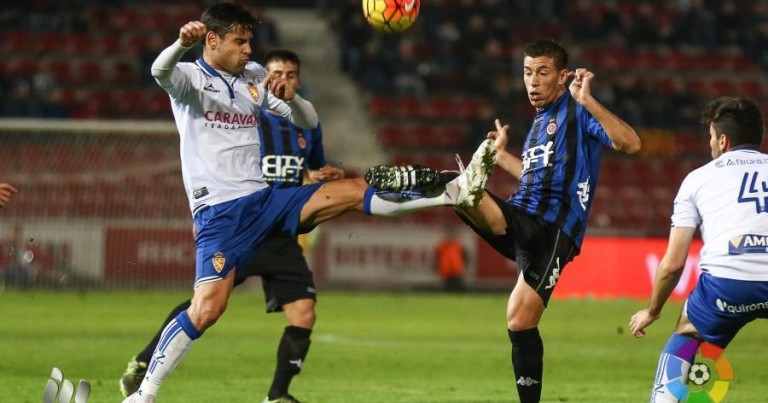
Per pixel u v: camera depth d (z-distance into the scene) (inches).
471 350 1855.3
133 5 5103.3
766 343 2014.0
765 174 855.7
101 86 4512.8
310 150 1272.1
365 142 4534.9
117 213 3503.9
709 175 866.1
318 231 3484.3
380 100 4702.3
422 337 2106.3
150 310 2689.5
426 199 926.4
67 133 3531.0
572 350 1883.6
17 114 4045.3
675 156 4488.2
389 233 3772.1
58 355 1670.8
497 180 4094.5
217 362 1617.9
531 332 985.5
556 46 1024.9
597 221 4195.4
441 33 4980.3
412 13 993.5
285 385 1131.3
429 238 3789.4
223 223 943.0
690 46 5280.5
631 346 1964.8
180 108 970.7
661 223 4229.8
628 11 5447.8
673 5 5482.3
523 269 996.6
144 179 3565.5
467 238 3816.4
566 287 3299.7
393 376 1483.8
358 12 5029.5
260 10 5073.8
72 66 4571.9
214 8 970.7
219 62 968.3
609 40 5206.7
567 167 1004.6
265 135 1244.5
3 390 1248.8
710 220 857.5
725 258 842.8
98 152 3531.0
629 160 4461.1
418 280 3774.6
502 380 1445.6
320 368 1573.6
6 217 3408.0
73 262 3442.4
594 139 1015.6
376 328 2315.5
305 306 1148.5
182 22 5032.0
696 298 864.3
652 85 5027.1
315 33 5369.1
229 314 2647.6
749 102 888.9
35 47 4702.3
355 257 3752.5
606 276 3265.3
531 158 1026.1
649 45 5255.9
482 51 4953.3
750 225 840.9
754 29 5418.3
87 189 3506.4
